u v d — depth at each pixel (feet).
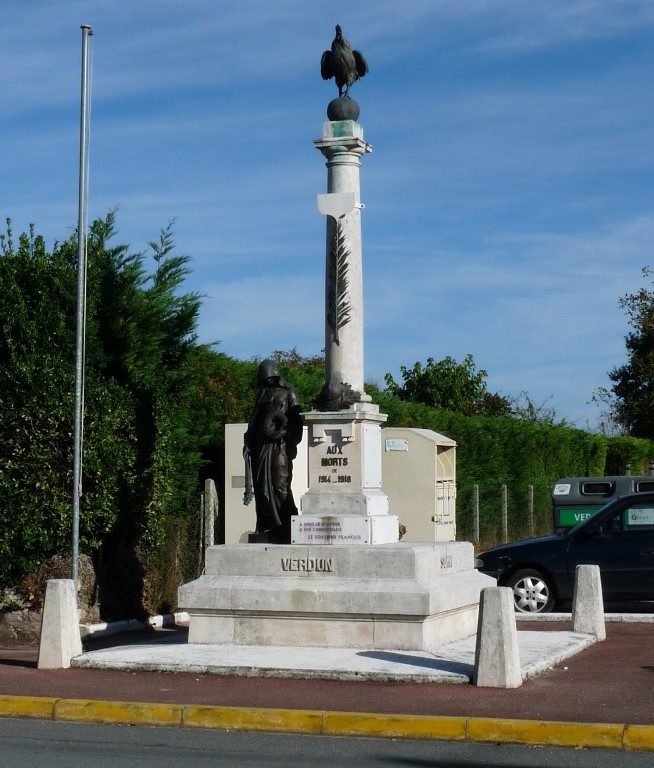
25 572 49.88
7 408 49.52
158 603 55.47
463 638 45.42
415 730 31.73
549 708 33.30
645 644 46.34
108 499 50.70
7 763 28.73
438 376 155.02
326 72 48.88
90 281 54.95
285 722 32.55
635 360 184.55
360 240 47.42
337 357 46.68
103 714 33.88
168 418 55.77
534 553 57.11
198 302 63.26
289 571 43.50
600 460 120.26
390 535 46.57
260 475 47.09
